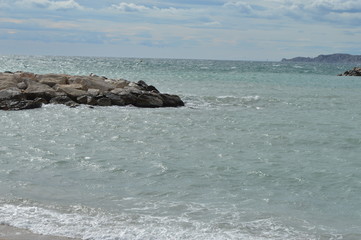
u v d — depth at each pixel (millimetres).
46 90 33188
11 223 9391
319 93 48000
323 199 12039
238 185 13148
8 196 11320
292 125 25219
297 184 13383
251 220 10227
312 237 9312
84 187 12508
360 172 14844
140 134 21406
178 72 88500
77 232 9039
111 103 32656
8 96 30266
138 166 15016
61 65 115812
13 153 16422
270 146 19047
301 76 87688
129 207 10898
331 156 17297
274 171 14789
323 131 23234
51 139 19516
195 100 37781
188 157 16594
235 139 20516
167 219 10094
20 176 13375
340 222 10352
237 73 91062
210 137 20906
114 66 118500
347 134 22328
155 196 11883
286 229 9742
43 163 15055
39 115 27031
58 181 13016
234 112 30828
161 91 46031
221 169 14898
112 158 16094
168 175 14008
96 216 10125
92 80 37562
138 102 32781
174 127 23719
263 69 128250
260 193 12430
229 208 11047
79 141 19188
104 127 23188
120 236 8883
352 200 11992
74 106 31094
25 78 35250
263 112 31219
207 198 11836
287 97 42375
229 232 9391
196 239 8898
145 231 9250
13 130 21594
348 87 59188
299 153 17766
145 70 95875
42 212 10211
